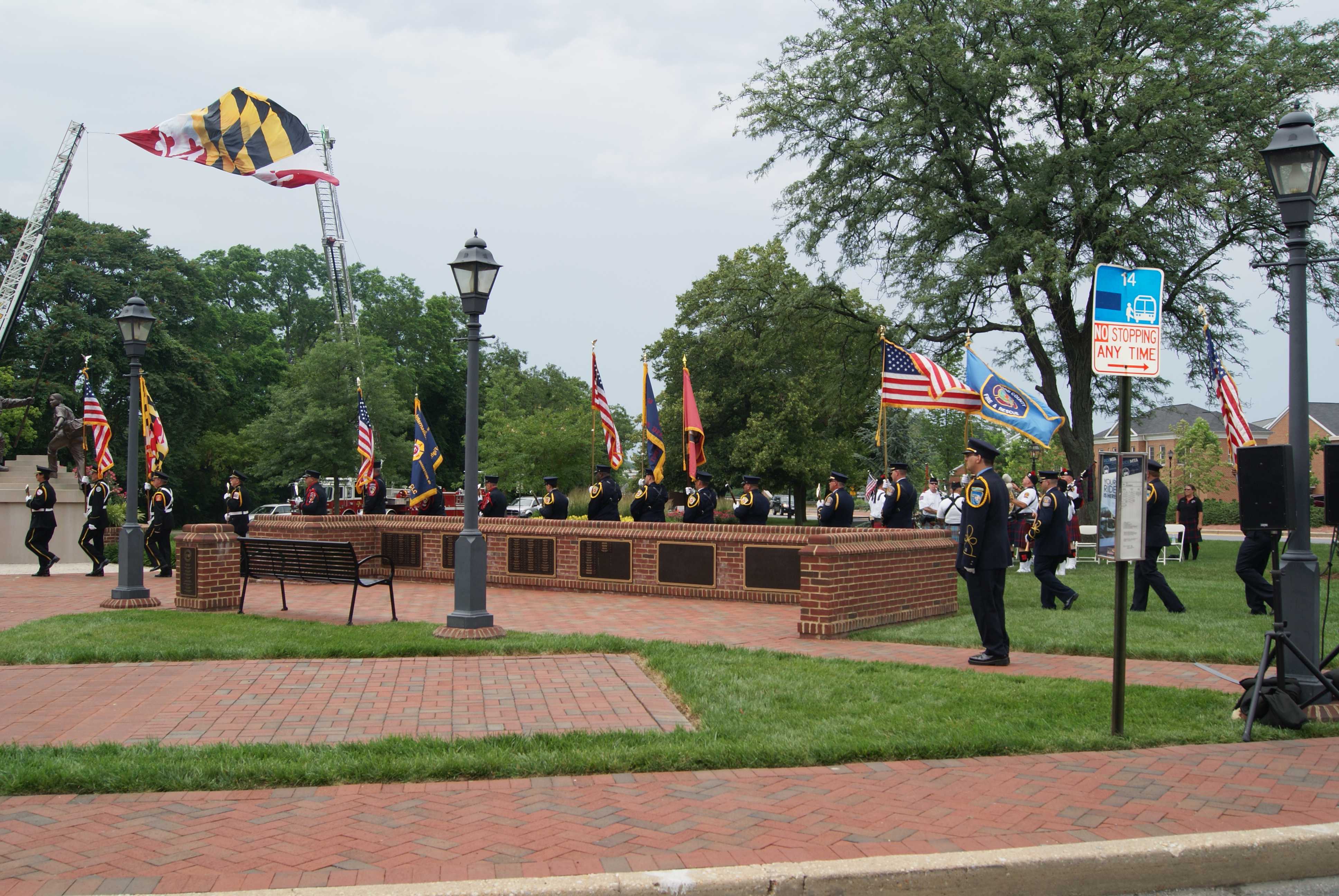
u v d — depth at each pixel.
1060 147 24.94
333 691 7.77
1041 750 6.21
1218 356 18.27
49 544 24.05
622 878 4.12
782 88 27.08
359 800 5.24
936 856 4.39
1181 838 4.64
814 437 42.03
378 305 69.19
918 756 6.07
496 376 59.25
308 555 11.52
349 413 45.88
